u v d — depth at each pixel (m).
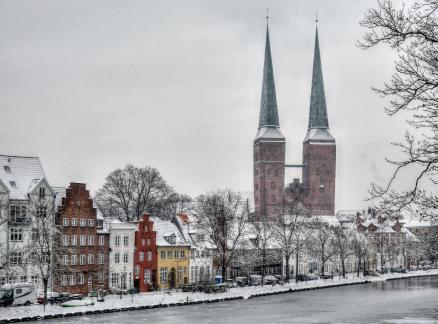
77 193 110.00
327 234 169.12
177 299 99.56
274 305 97.25
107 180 167.88
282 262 165.38
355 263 199.00
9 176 103.00
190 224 141.50
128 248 118.50
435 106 24.17
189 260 132.75
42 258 86.06
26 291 89.44
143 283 120.88
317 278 155.75
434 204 24.80
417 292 121.50
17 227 97.88
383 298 108.75
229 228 133.88
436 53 23.38
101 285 112.75
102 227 115.19
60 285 104.31
